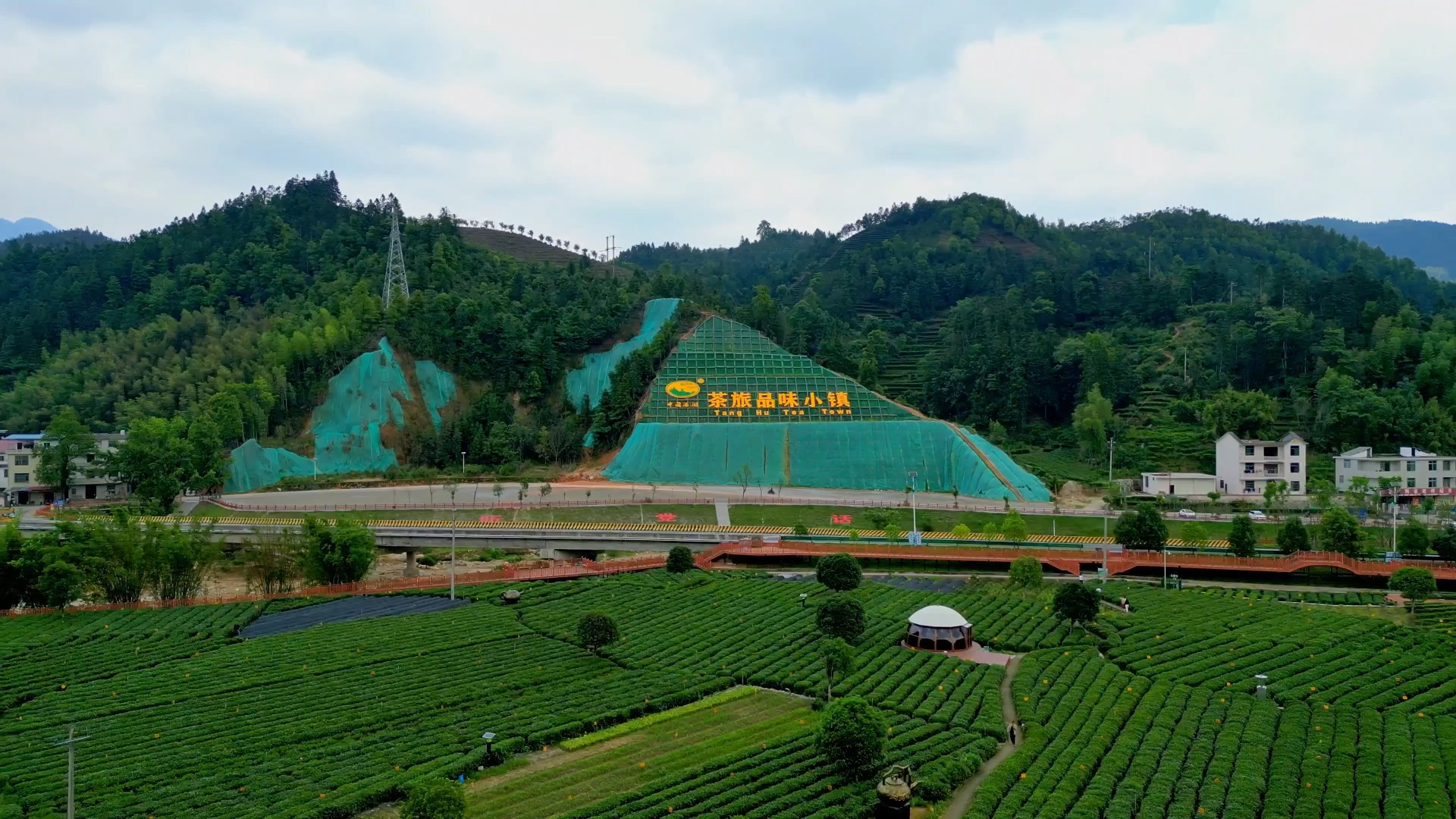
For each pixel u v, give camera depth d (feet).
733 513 532.32
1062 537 471.21
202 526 467.93
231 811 196.13
